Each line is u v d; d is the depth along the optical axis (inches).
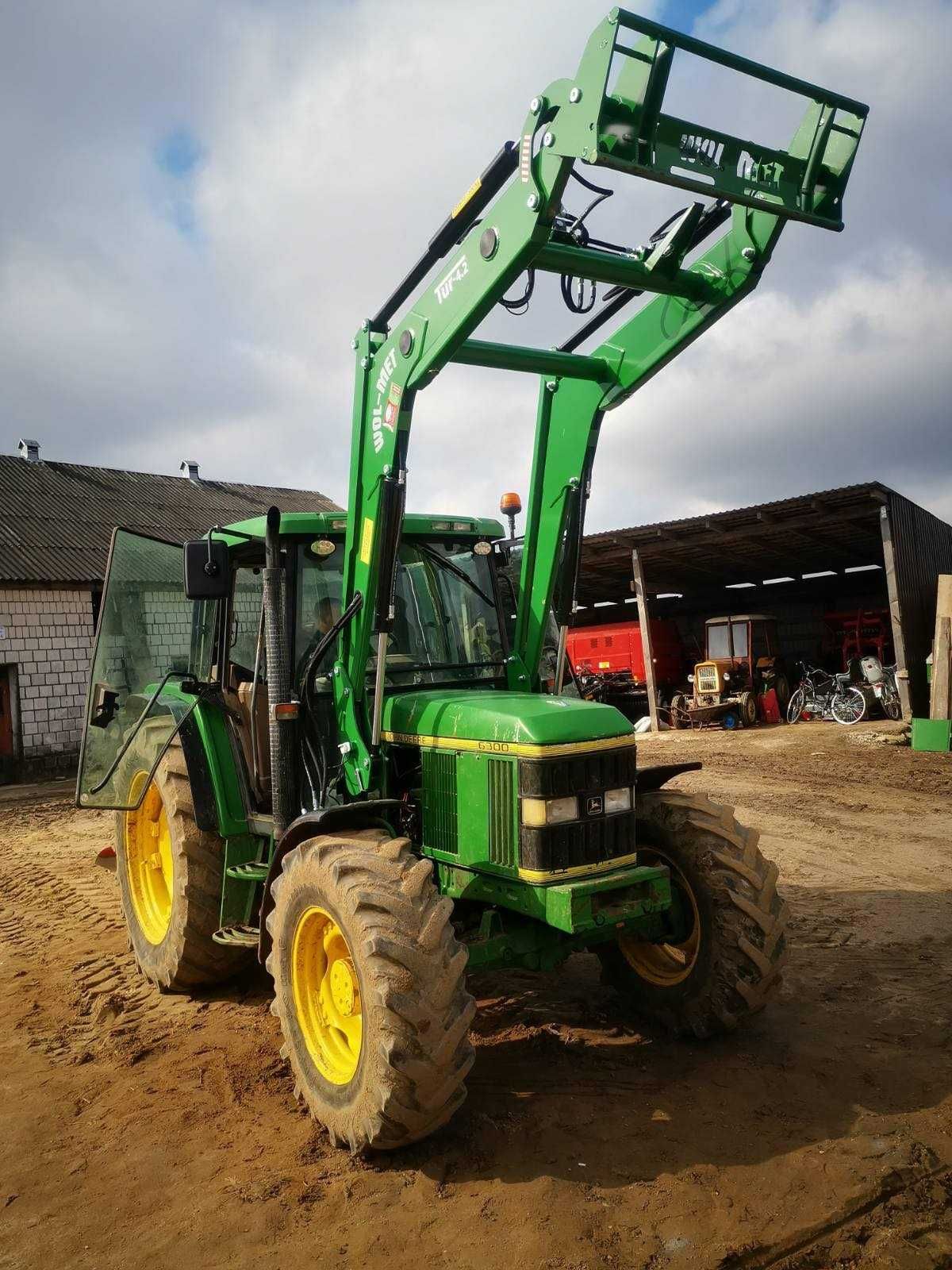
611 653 847.1
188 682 189.2
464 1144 131.6
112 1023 183.9
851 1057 157.4
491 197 145.9
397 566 185.0
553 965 154.8
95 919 259.1
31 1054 169.6
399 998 121.8
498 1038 170.1
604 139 123.2
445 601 191.6
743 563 853.2
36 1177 128.0
